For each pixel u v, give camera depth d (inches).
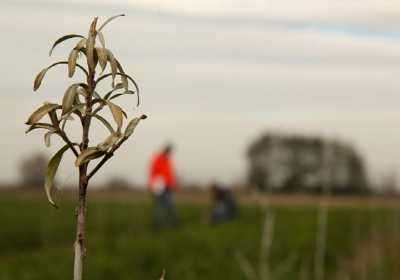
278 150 2068.2
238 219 1503.4
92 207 1583.4
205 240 1146.0
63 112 81.3
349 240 1238.3
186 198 2176.4
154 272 932.0
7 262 956.6
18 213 1469.0
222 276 909.2
